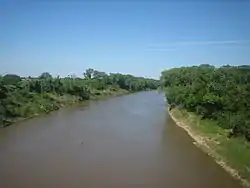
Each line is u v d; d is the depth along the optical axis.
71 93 85.44
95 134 41.72
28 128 45.50
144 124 49.50
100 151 33.78
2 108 50.03
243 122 32.66
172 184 25.12
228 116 37.41
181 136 41.12
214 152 32.62
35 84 72.69
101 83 115.81
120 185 24.84
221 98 41.38
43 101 66.88
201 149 34.78
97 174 27.11
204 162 30.38
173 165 29.50
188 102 48.09
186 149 34.78
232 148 31.16
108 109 68.12
